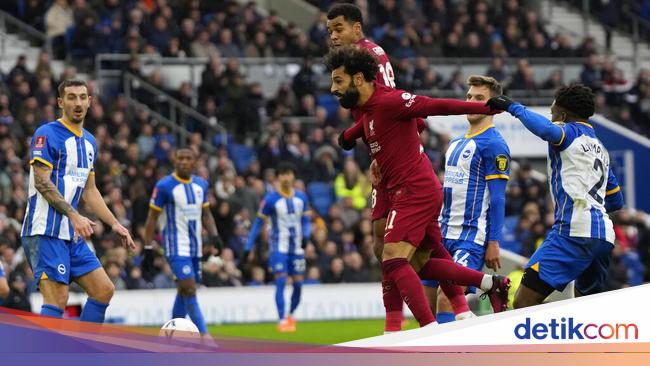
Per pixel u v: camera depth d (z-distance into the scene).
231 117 56.81
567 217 21.02
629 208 53.12
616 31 71.44
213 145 56.47
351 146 21.81
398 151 20.06
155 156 51.00
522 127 51.72
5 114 50.12
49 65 53.69
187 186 31.47
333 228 49.62
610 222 21.11
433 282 23.89
